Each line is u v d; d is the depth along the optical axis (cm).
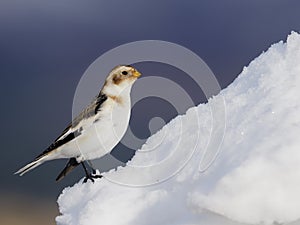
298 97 548
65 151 736
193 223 495
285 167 451
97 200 595
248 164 462
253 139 509
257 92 602
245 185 450
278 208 439
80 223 575
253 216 446
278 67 620
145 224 534
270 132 503
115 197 592
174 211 529
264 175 452
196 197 476
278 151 466
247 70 672
